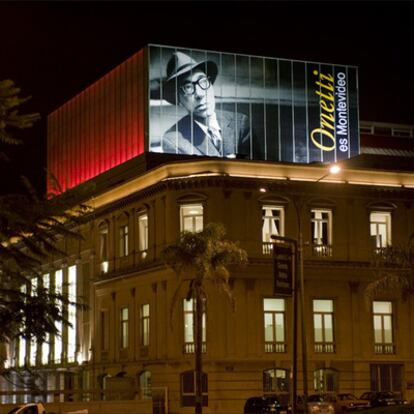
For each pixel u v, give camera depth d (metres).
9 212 21.89
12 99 17.97
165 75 84.31
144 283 72.19
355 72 93.56
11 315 22.22
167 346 67.94
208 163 67.88
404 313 71.50
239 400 65.19
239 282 66.56
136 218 74.00
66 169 101.56
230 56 87.31
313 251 69.31
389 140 95.62
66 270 87.19
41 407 50.97
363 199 71.81
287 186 68.81
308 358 67.50
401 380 70.62
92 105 96.25
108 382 68.62
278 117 88.62
